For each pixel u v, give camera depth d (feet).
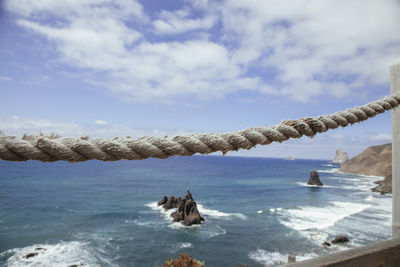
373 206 96.63
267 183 187.11
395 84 10.80
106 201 109.40
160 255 51.52
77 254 51.65
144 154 4.20
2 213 85.46
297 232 63.57
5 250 53.47
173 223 72.90
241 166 437.58
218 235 62.64
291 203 107.55
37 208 94.22
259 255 51.21
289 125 5.37
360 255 6.51
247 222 74.79
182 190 147.13
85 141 3.91
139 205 100.73
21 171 239.09
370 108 7.39
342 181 197.26
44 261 48.37
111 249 54.29
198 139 4.51
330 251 52.65
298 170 351.25
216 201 113.50
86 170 281.13
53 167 303.27
